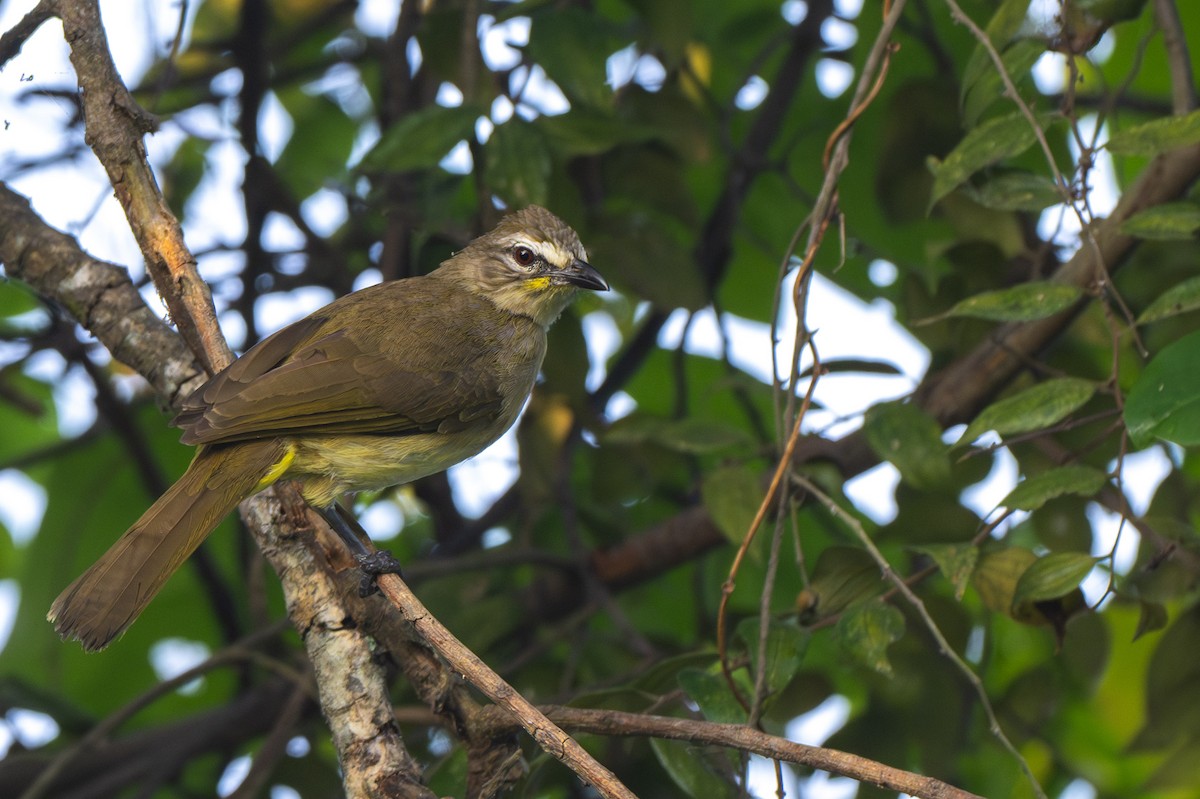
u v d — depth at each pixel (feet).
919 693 32.42
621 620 35.09
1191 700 31.22
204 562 39.17
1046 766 38.60
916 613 32.27
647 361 46.34
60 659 42.52
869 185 41.68
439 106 32.37
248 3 40.24
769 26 44.52
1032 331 31.68
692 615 42.37
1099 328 34.06
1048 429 27.25
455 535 41.88
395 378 30.45
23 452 47.73
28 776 37.06
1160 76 41.86
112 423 37.93
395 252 38.75
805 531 40.14
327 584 25.31
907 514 31.71
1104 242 29.84
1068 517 32.27
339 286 42.98
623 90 37.76
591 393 41.57
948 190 25.95
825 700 32.73
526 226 34.37
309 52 49.14
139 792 37.11
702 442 32.37
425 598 36.73
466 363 31.94
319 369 29.63
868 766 21.04
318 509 29.48
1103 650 33.14
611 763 31.19
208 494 26.89
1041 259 32.22
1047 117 25.73
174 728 38.50
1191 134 24.09
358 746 23.32
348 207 44.50
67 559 42.37
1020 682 33.96
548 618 38.11
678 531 37.40
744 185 40.40
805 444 33.37
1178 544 25.95
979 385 32.58
